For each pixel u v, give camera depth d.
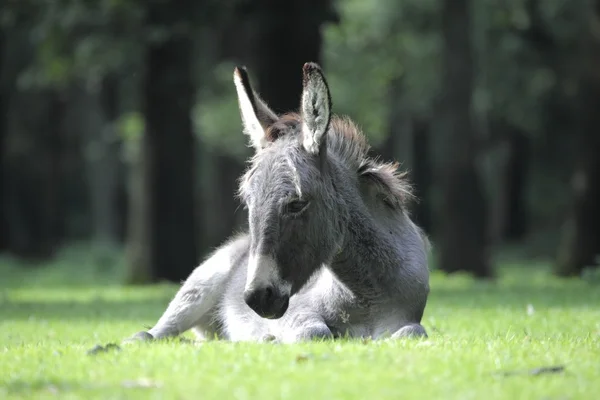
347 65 125.88
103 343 30.34
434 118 134.38
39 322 45.91
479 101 124.00
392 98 137.25
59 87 112.88
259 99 28.77
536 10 117.88
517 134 153.00
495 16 118.88
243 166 121.00
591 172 86.31
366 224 27.83
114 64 82.81
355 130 29.42
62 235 179.38
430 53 127.88
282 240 25.52
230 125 115.31
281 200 25.61
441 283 73.50
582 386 19.77
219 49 114.19
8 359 24.89
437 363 21.81
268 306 25.00
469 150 93.75
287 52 71.75
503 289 62.75
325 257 26.45
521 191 171.50
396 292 28.16
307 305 28.86
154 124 86.94
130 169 156.50
